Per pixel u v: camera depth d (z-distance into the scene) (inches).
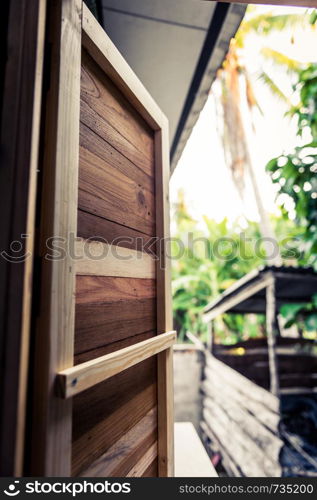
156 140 62.7
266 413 156.9
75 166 33.8
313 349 267.1
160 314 57.6
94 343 36.7
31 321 28.0
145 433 50.4
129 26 74.1
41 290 28.6
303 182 165.6
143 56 83.5
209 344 292.0
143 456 48.7
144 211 55.4
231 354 297.1
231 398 207.8
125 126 50.4
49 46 32.4
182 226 492.4
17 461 24.4
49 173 30.2
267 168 174.2
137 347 44.1
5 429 24.6
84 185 37.3
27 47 29.5
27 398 27.1
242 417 186.5
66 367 29.8
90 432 35.0
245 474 178.9
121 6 68.0
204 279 426.9
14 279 26.3
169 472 53.9
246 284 189.9
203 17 71.8
